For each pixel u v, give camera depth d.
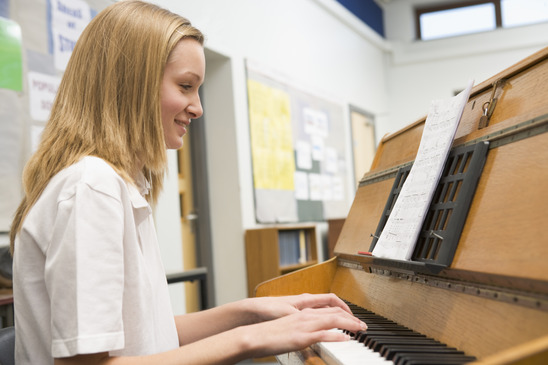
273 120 4.83
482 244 0.89
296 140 5.21
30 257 0.94
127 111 1.02
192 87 1.10
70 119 1.01
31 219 0.94
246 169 4.41
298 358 1.12
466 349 0.85
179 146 1.13
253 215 4.45
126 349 0.95
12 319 2.06
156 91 1.03
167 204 3.59
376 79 7.49
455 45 7.58
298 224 5.04
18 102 2.63
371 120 7.19
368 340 0.97
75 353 0.83
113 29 1.03
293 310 1.23
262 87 4.72
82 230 0.87
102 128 1.00
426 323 1.01
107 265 0.87
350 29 6.77
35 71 2.74
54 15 2.86
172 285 3.59
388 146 1.70
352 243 1.56
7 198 2.54
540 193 0.80
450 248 0.96
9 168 2.56
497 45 7.44
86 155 0.97
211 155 4.39
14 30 2.63
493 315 0.83
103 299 0.86
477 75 7.54
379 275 1.36
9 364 1.00
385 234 1.16
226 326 1.26
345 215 6.14
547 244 0.74
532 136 0.88
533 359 0.55
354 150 6.56
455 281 0.97
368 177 1.68
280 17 5.18
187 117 1.11
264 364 3.85
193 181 4.38
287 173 4.98
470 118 1.16
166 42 1.04
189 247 4.28
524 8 7.50
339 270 1.64
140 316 0.96
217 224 4.35
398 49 7.76
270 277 4.18
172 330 1.12
